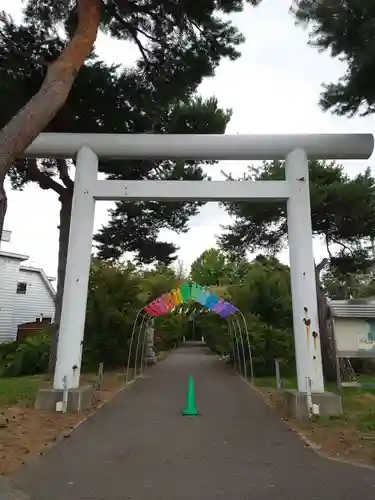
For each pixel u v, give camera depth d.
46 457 5.97
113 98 11.88
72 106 11.67
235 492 4.69
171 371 21.03
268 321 20.86
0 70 10.40
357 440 6.86
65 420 8.40
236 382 16.36
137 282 20.64
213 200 10.30
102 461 5.84
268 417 9.19
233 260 21.56
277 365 13.43
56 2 10.70
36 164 15.23
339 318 11.28
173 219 18.30
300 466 5.66
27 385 13.45
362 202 15.34
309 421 8.44
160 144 10.32
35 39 10.86
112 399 11.67
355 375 16.89
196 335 59.72
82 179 10.20
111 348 19.45
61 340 9.61
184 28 10.86
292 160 10.17
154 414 9.48
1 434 7.00
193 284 17.44
